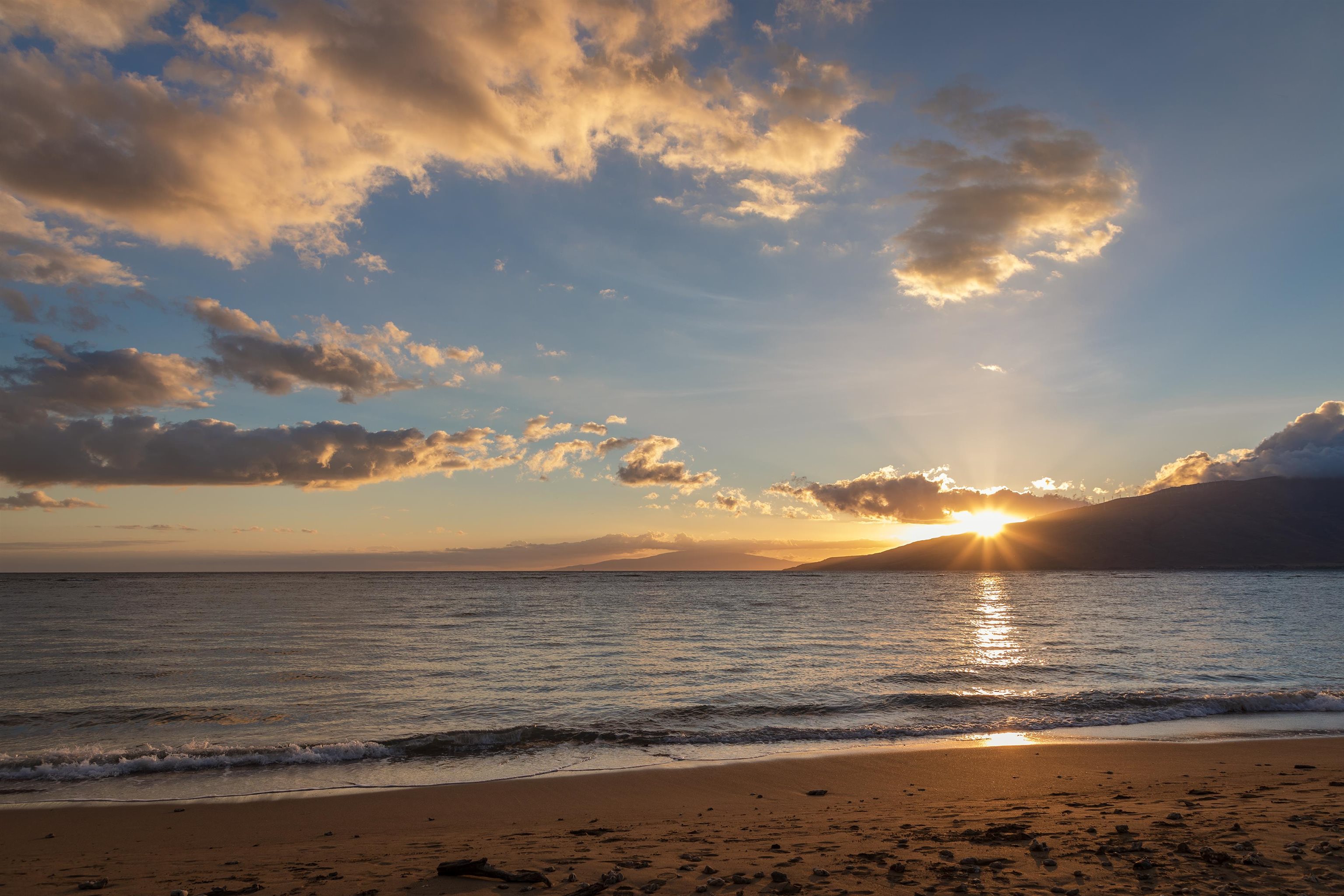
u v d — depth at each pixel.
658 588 141.75
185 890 7.73
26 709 22.91
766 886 7.30
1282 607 76.38
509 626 55.94
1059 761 15.27
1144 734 18.45
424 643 42.88
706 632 50.31
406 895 7.32
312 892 7.52
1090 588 134.75
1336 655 35.44
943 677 28.83
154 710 22.50
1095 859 7.87
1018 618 62.50
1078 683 27.28
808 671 30.73
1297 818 9.36
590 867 8.22
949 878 7.40
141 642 43.16
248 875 8.38
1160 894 6.71
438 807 12.63
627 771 15.17
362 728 20.02
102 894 7.74
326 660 34.88
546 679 28.77
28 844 10.55
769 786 13.79
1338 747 16.38
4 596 103.06
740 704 23.22
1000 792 12.70
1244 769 14.03
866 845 8.89
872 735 18.70
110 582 174.12
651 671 30.98
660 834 10.17
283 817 12.05
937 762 15.45
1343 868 7.21
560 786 14.02
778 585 159.38
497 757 16.67
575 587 146.88
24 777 14.98
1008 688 26.12
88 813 12.39
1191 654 35.97
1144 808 10.47
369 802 13.01
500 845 9.72
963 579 198.00
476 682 28.06
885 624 57.44
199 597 101.88
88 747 17.88
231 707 23.06
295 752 16.70
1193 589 124.00
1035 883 7.14
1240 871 7.25
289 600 95.88
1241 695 22.92
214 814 12.26
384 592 124.56
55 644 41.91
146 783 14.54
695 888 7.31
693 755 16.72
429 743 17.61
